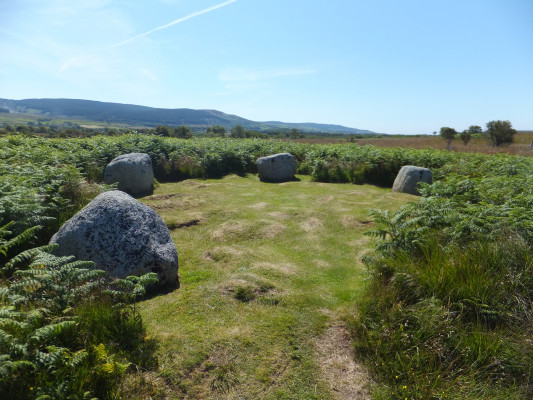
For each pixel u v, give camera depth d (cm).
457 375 271
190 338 315
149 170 920
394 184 1049
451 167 1116
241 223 652
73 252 386
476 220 467
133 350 291
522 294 326
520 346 277
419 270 370
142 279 336
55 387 219
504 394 248
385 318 327
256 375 279
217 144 1479
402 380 274
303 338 326
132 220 413
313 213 738
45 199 580
